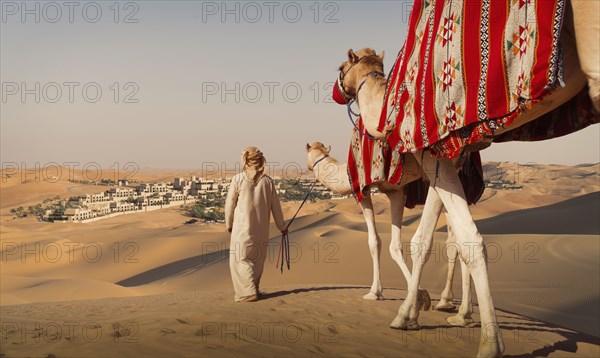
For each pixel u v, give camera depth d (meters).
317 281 37.12
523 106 4.05
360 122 7.73
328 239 47.88
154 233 85.81
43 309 9.67
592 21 3.57
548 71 3.73
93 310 9.03
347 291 11.09
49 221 184.75
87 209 194.38
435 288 27.47
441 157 5.19
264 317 6.96
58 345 4.82
